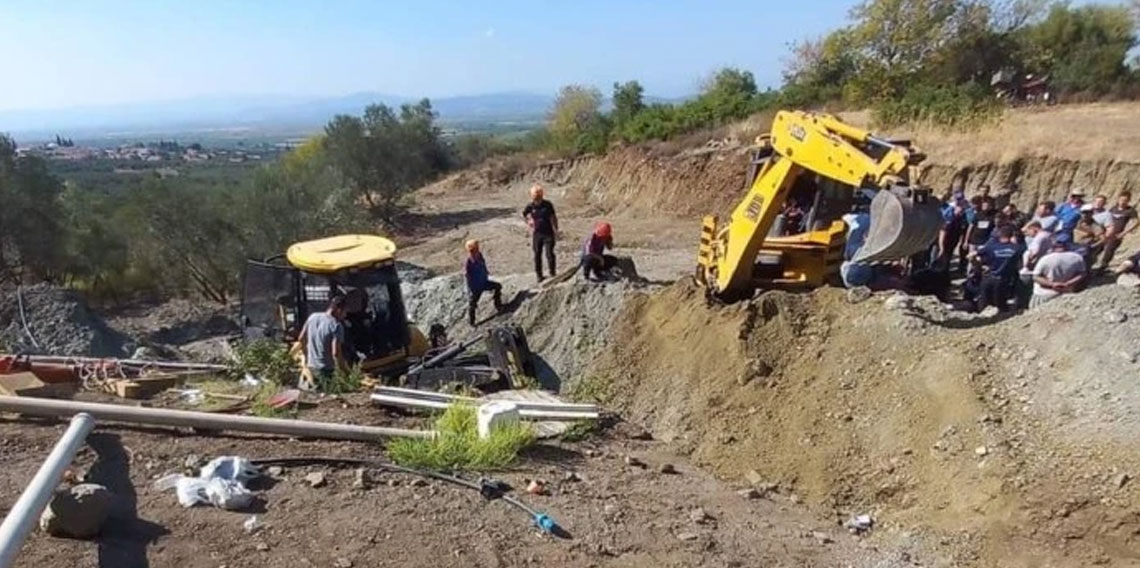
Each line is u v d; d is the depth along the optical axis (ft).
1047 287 35.32
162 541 18.42
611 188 120.67
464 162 182.50
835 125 31.53
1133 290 29.84
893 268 42.32
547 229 53.72
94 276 93.04
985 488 24.40
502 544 20.31
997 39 108.17
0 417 24.54
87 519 17.98
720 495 26.86
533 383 39.96
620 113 146.82
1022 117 78.64
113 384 29.58
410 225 123.75
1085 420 25.46
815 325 34.60
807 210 38.58
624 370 39.42
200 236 92.94
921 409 28.32
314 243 41.39
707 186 98.63
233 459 22.44
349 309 37.73
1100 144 62.59
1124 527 21.90
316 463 23.75
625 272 50.57
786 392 32.30
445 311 52.54
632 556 20.77
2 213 86.07
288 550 18.70
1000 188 64.18
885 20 110.11
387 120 146.72
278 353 35.04
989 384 28.14
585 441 30.86
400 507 21.54
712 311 38.11
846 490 27.20
